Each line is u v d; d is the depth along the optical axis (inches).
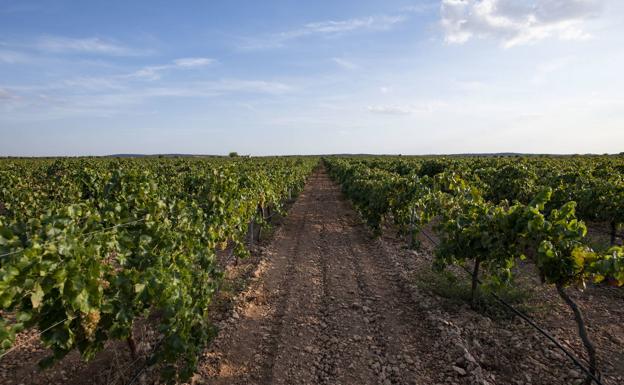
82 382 174.2
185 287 172.2
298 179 924.0
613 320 232.1
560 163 991.0
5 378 178.2
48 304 124.5
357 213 637.9
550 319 232.8
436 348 202.7
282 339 213.9
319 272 331.3
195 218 237.6
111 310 138.0
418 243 396.8
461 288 267.0
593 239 430.6
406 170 968.3
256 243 434.6
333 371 184.9
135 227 185.5
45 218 136.8
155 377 175.3
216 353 199.0
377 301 266.7
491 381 172.9
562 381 174.1
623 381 173.9
